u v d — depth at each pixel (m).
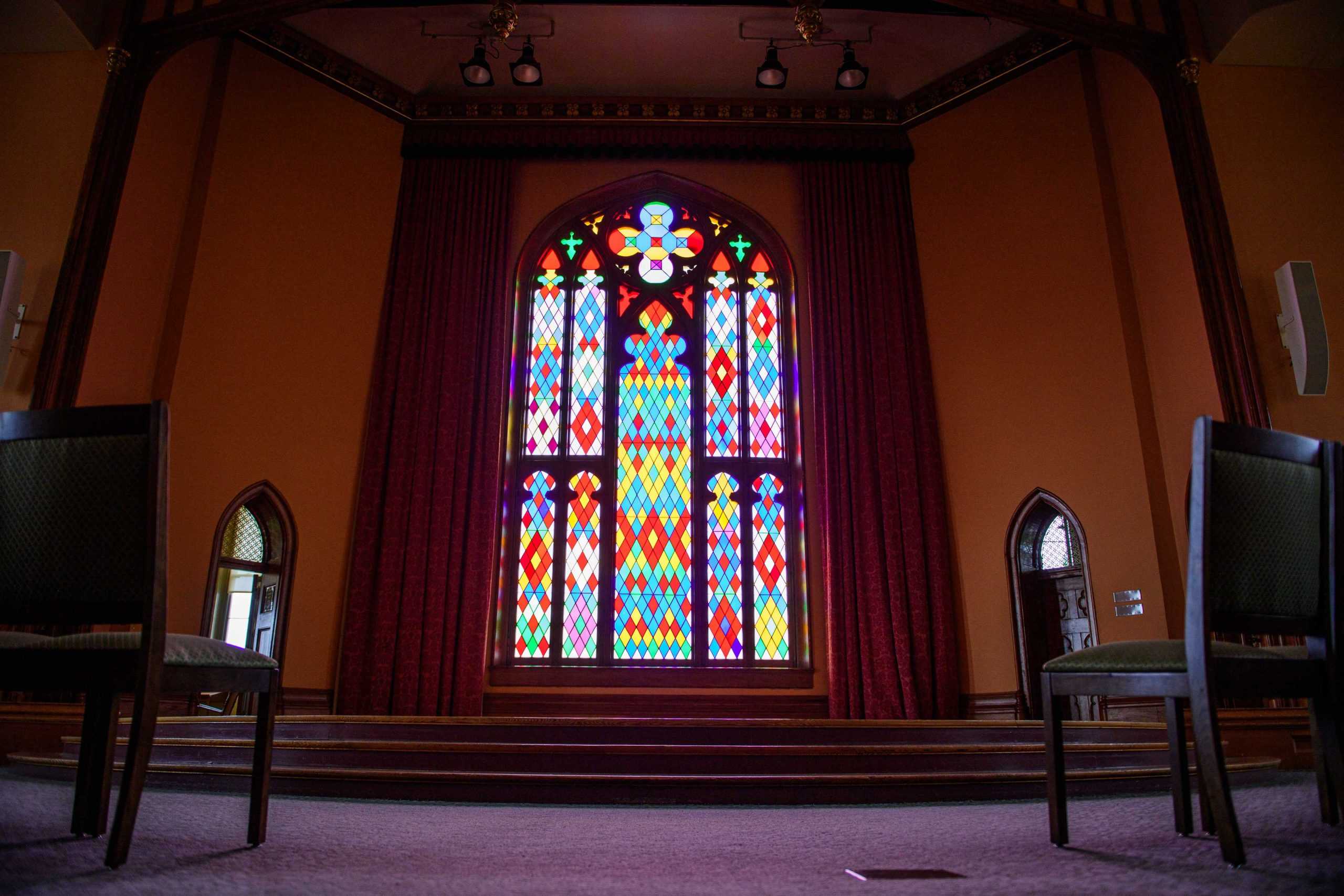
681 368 8.27
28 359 5.56
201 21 6.22
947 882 1.68
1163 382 6.61
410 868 1.88
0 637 1.96
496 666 7.41
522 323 8.27
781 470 8.04
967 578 7.36
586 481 7.95
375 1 7.55
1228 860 1.82
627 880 1.74
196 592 6.54
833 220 8.30
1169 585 6.36
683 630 7.64
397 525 7.31
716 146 8.38
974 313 7.79
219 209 7.18
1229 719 4.96
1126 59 6.87
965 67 8.17
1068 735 4.78
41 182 5.92
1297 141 6.11
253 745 4.11
